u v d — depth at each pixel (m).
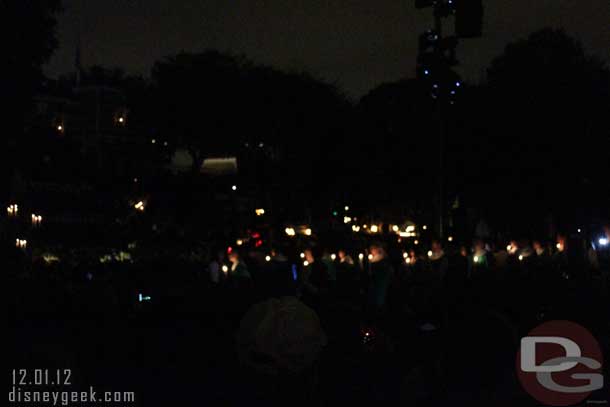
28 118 23.83
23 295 15.98
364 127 54.91
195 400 10.38
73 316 16.50
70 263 23.48
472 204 41.97
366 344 11.97
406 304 13.03
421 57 13.09
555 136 41.47
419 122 47.31
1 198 25.97
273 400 7.60
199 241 36.72
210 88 56.22
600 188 41.97
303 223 53.38
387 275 12.84
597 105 41.84
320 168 55.75
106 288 17.70
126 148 56.25
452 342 9.76
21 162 24.84
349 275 14.19
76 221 44.44
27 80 21.70
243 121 56.06
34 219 38.41
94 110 72.56
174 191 50.91
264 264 11.63
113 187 48.44
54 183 44.38
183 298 16.83
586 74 42.47
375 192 54.38
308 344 7.30
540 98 42.12
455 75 13.15
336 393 10.45
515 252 19.34
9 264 16.14
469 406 9.49
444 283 13.50
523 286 15.22
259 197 56.94
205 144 56.97
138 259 27.34
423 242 19.06
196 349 13.64
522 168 41.75
